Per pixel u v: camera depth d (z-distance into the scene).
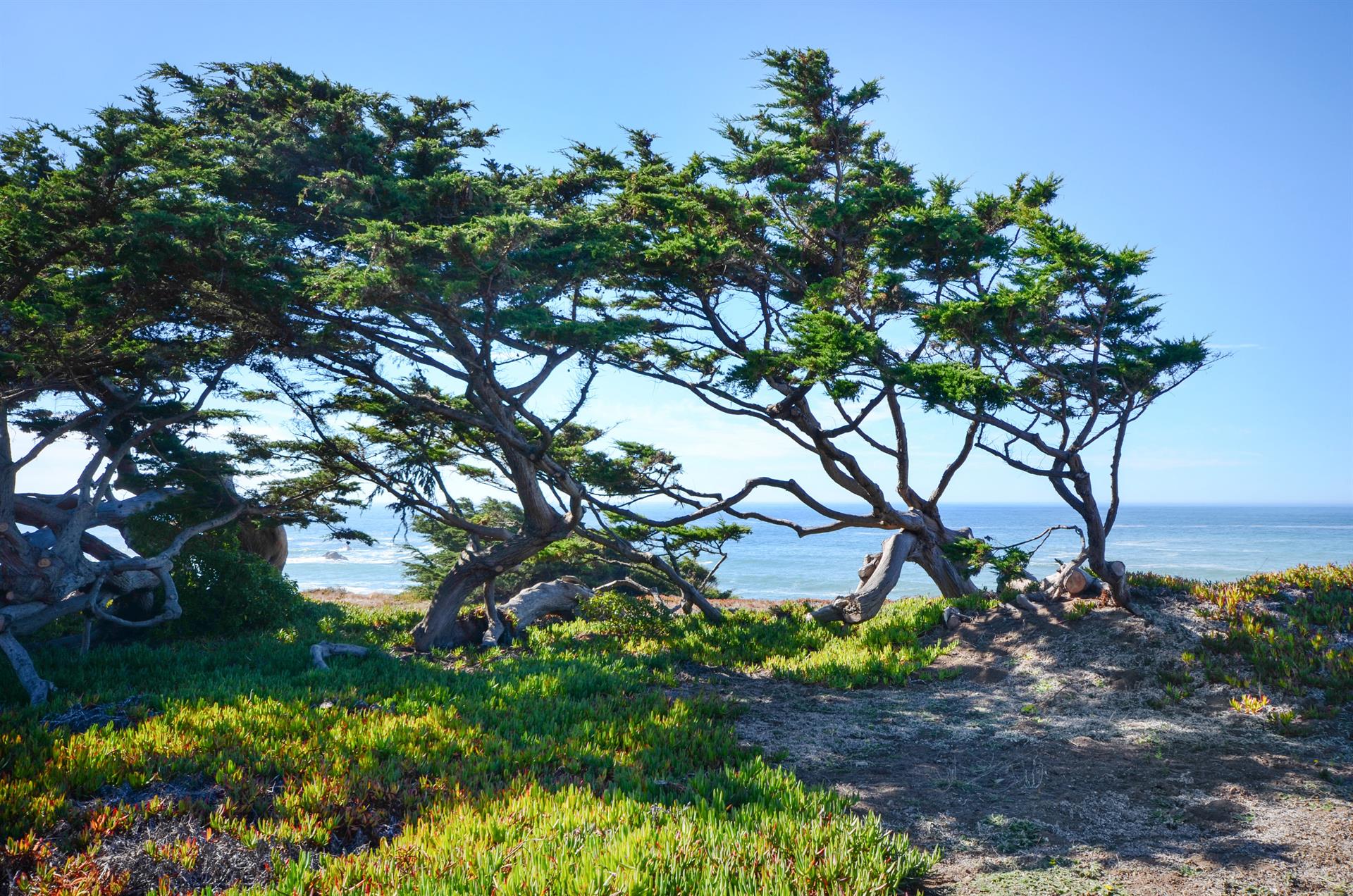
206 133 16.80
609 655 17.47
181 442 19.83
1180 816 8.20
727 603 31.84
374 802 8.12
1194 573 60.47
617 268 18.44
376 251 12.35
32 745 9.08
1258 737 10.54
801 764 10.40
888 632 18.23
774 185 17.34
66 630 19.09
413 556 49.22
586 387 18.17
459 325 14.32
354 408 18.56
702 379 20.03
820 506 21.44
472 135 18.36
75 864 6.40
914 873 6.88
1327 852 7.15
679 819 7.39
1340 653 12.35
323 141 15.74
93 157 12.50
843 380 14.92
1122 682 13.23
